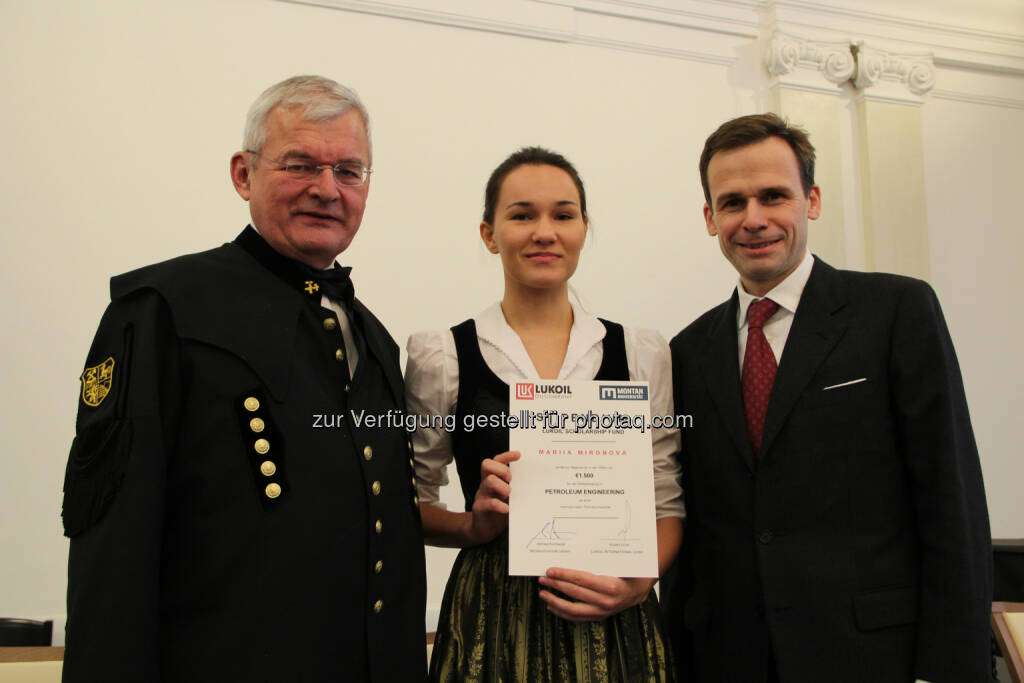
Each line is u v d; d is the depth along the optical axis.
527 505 1.36
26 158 3.01
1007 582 2.43
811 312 1.51
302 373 1.24
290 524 1.14
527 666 1.36
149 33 3.17
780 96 3.92
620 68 3.77
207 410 1.15
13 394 2.92
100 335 1.18
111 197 3.08
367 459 1.27
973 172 4.22
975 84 4.29
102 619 0.99
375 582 1.23
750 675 1.40
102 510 1.04
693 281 3.75
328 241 1.33
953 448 1.35
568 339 1.55
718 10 3.92
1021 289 4.22
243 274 1.28
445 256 3.44
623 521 1.36
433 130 3.47
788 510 1.42
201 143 3.19
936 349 1.39
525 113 3.60
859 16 4.10
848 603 1.36
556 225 1.49
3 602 2.82
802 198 1.55
